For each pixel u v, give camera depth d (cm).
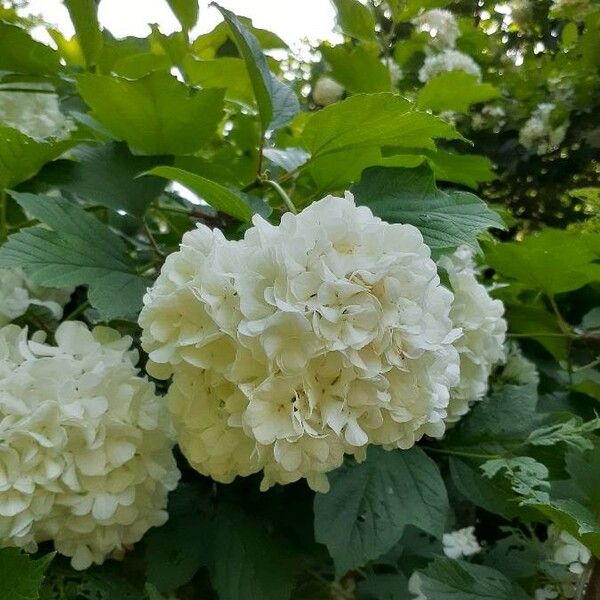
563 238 37
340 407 18
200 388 20
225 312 18
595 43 55
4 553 20
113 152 29
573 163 59
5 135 26
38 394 21
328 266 18
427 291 19
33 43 32
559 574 26
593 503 24
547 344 37
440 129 25
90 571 24
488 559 28
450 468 28
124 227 33
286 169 30
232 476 21
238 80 37
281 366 18
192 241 20
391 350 19
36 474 21
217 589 24
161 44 38
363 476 24
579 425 27
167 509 25
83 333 24
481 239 31
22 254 23
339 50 42
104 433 22
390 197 26
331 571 27
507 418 29
